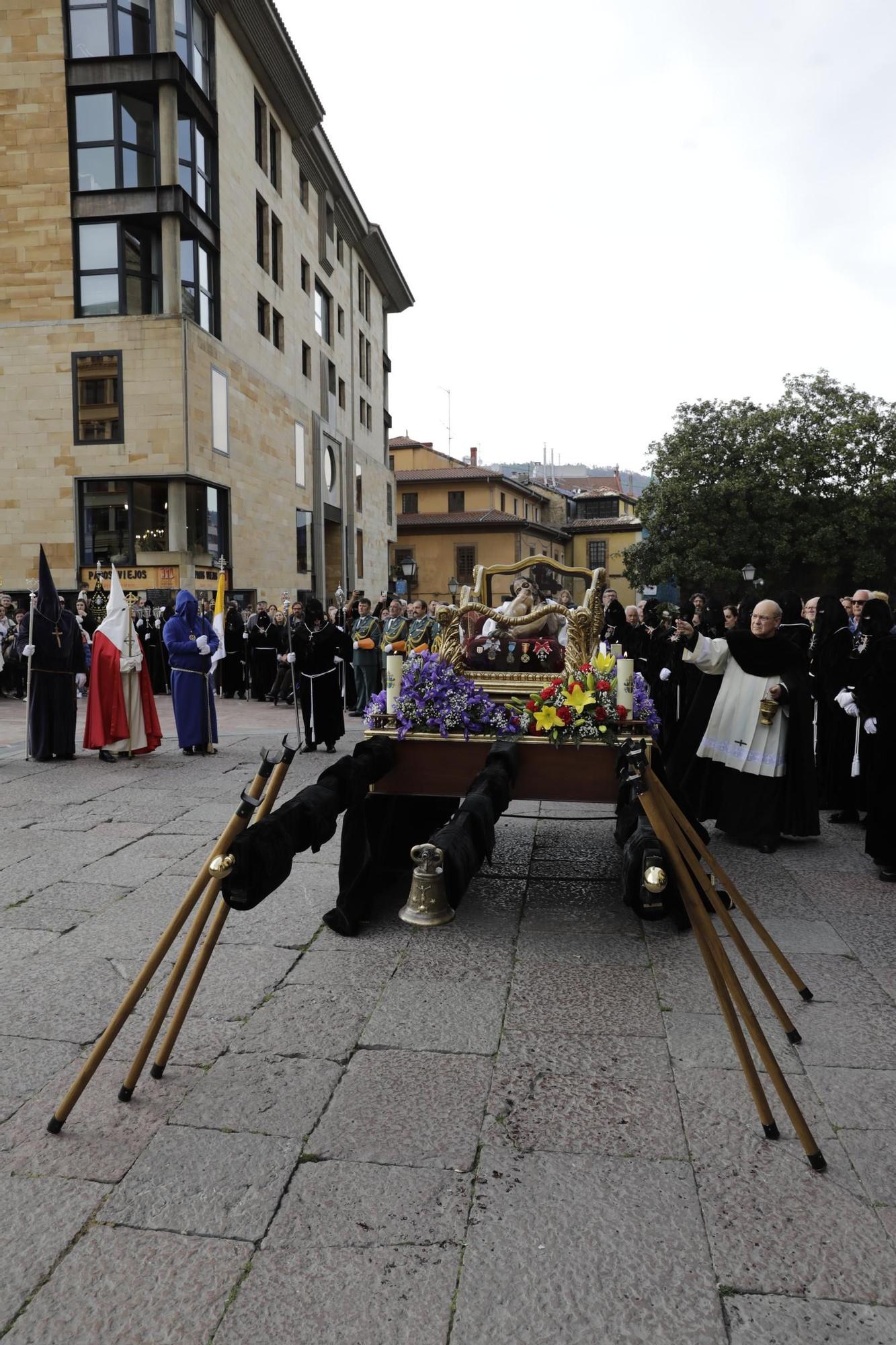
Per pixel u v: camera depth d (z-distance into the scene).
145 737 10.23
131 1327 2.14
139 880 5.61
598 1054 3.41
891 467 37.94
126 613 10.09
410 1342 2.09
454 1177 2.68
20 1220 2.50
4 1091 3.17
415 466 63.12
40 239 22.31
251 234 27.39
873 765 5.64
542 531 61.06
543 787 4.90
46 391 22.42
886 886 5.51
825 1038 3.54
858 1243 2.41
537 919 4.91
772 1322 2.15
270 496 29.17
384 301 49.31
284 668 17.09
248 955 4.40
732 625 10.79
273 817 3.11
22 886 5.50
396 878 5.42
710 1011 3.78
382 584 47.22
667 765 6.84
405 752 5.01
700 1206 2.55
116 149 22.12
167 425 22.27
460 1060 3.37
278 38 27.11
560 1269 2.31
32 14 22.00
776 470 37.56
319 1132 2.91
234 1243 2.41
